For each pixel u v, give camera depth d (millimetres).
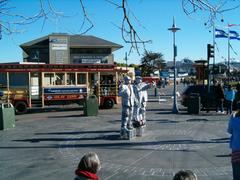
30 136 16250
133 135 15258
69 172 10586
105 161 11656
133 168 10844
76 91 27219
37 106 26141
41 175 10320
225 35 26234
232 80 53781
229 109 23094
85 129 17922
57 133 16922
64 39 47250
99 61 54125
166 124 18969
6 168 11086
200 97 24547
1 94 25078
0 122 18156
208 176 9984
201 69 28484
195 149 13070
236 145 7137
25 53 52781
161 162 11445
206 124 18891
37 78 26172
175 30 23016
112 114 24203
